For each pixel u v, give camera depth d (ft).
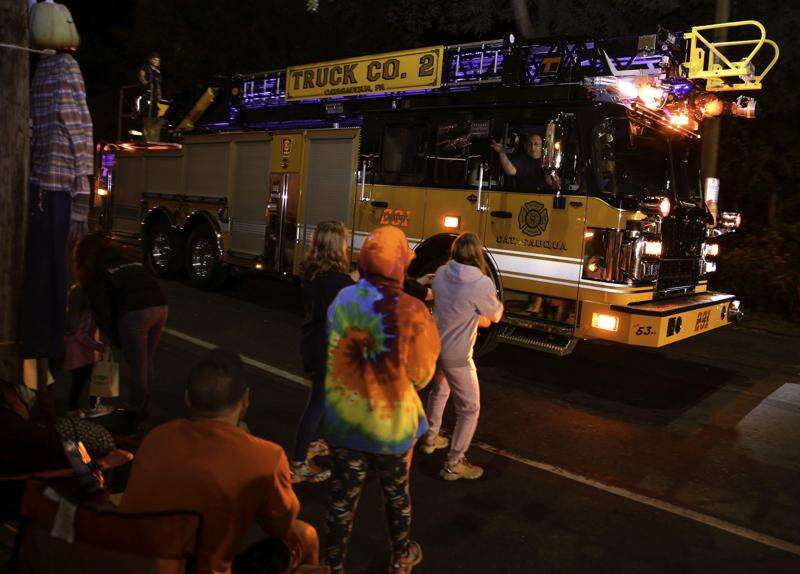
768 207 44.19
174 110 40.06
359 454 10.12
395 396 9.91
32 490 6.95
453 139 24.52
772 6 44.50
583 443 18.13
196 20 71.15
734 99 25.63
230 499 7.30
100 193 45.19
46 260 11.75
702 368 26.61
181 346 24.70
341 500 10.18
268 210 31.68
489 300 14.26
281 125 33.53
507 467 16.26
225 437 7.61
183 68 69.41
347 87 28.37
